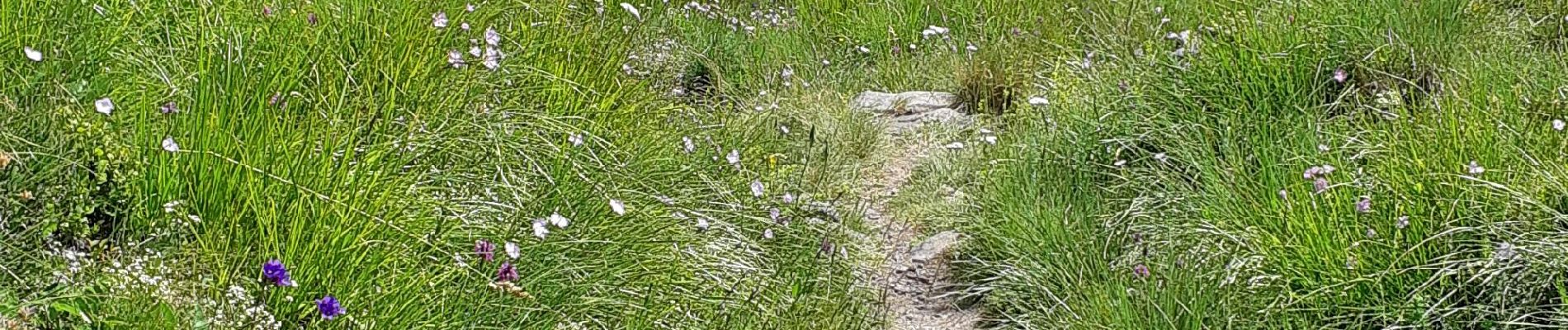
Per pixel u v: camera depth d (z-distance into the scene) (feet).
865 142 20.06
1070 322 12.54
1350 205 12.66
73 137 10.36
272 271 8.81
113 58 12.41
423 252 10.77
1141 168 16.14
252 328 9.04
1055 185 16.17
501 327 10.22
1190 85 17.48
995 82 21.93
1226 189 14.23
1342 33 17.70
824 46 26.30
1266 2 19.27
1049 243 14.17
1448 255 11.36
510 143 13.30
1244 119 16.49
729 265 13.37
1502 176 12.55
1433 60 17.17
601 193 12.98
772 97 22.03
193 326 8.71
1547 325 10.91
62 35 12.09
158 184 10.44
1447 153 12.92
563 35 17.92
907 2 26.99
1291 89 16.69
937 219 16.69
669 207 13.97
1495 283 11.44
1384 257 12.04
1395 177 12.82
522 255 11.15
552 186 12.85
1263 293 12.34
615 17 21.67
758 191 14.49
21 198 9.49
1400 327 11.22
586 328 11.06
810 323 12.76
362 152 11.71
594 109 15.69
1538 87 15.05
